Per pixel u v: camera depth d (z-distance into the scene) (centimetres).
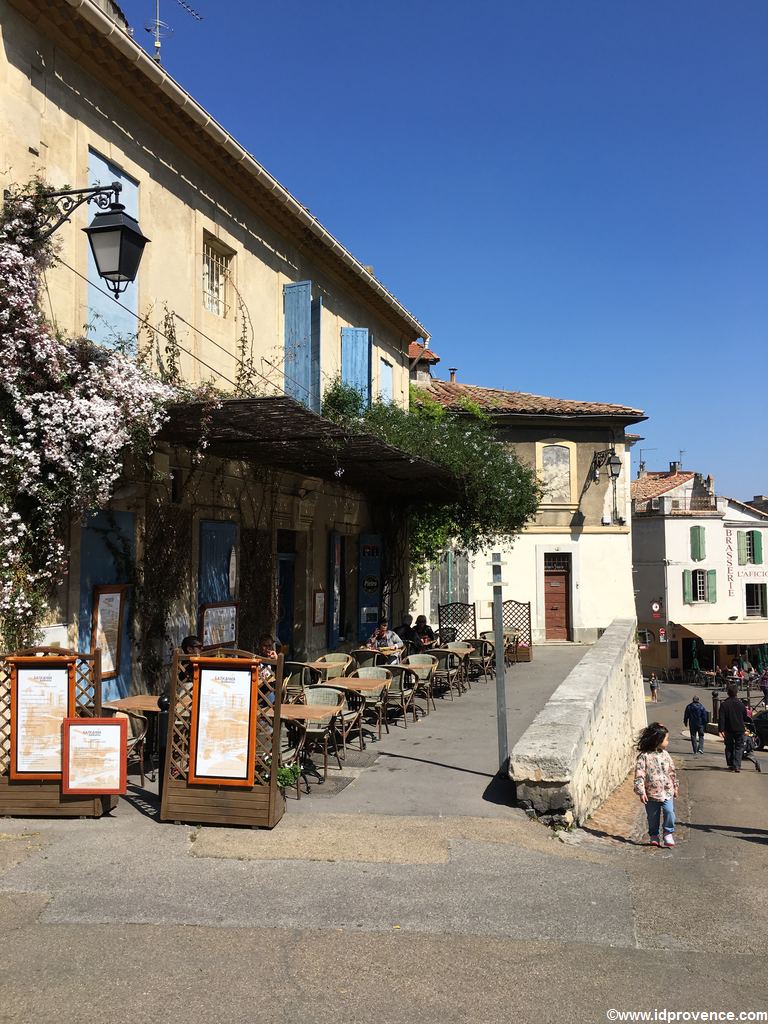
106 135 981
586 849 704
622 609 2667
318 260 1583
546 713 930
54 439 792
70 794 706
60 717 713
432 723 1240
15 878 582
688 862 711
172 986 446
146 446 930
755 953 509
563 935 522
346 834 690
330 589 1677
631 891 602
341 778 885
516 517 1850
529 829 730
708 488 4506
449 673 1529
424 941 507
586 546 2669
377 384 1930
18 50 841
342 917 535
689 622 4300
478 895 578
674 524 4306
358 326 1820
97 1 1147
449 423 1723
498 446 1823
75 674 725
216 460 1230
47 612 842
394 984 455
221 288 1270
